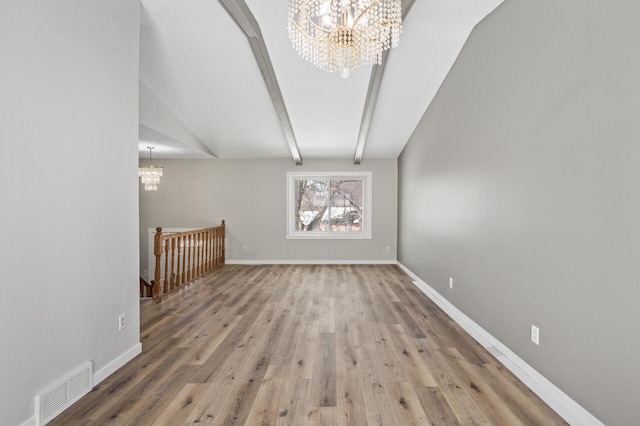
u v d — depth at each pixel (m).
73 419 2.06
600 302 1.89
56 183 2.12
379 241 7.71
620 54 1.77
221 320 3.87
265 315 4.05
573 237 2.10
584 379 2.00
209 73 4.61
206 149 6.99
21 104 1.89
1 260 1.77
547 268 2.35
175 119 5.68
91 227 2.42
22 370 1.89
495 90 3.12
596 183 1.92
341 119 5.81
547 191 2.36
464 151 3.84
